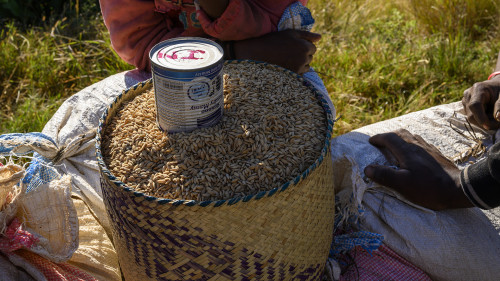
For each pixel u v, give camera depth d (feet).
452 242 5.59
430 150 6.04
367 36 12.49
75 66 11.04
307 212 4.29
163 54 4.29
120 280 5.53
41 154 5.61
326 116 4.71
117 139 4.56
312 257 4.58
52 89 10.59
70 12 13.03
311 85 5.10
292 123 4.59
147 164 4.28
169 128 4.43
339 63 11.30
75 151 6.10
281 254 4.24
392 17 13.16
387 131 6.86
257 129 4.45
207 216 3.88
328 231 4.76
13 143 5.25
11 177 4.64
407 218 5.76
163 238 4.03
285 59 6.17
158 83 4.21
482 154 6.37
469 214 5.78
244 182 4.11
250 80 5.06
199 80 4.14
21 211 4.93
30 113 9.41
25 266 4.84
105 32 11.93
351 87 10.40
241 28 6.04
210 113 4.40
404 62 11.16
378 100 10.31
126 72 7.18
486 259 5.58
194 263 4.09
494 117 6.30
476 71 10.99
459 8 12.55
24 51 11.26
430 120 7.05
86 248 5.37
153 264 4.25
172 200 3.85
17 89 10.35
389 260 5.81
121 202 4.10
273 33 6.32
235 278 4.18
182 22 6.67
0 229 4.78
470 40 12.16
